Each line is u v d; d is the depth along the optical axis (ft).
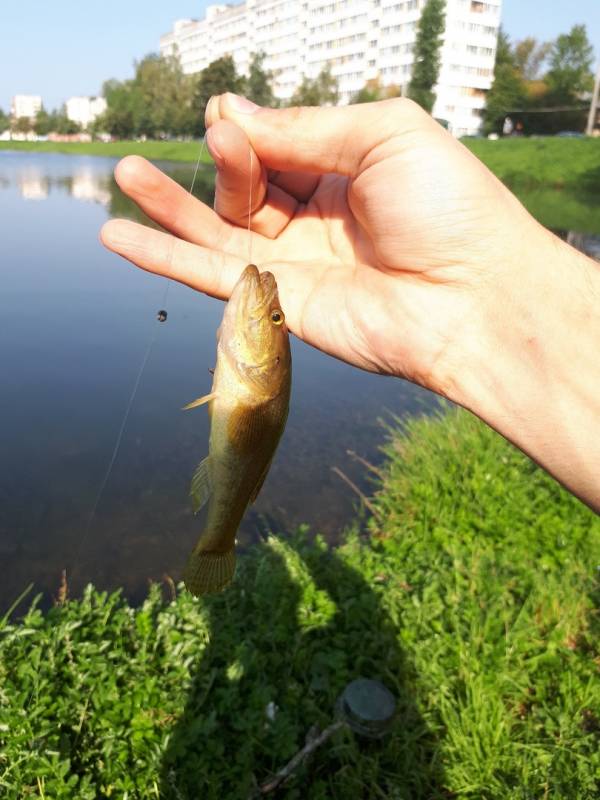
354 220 0.80
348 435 2.10
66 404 2.16
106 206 6.59
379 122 0.66
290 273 0.80
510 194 0.68
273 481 1.83
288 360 0.74
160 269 0.78
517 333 0.65
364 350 0.74
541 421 0.64
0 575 1.41
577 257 0.66
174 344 2.75
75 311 3.13
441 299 0.68
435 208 0.65
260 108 0.71
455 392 0.69
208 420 2.10
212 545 0.73
